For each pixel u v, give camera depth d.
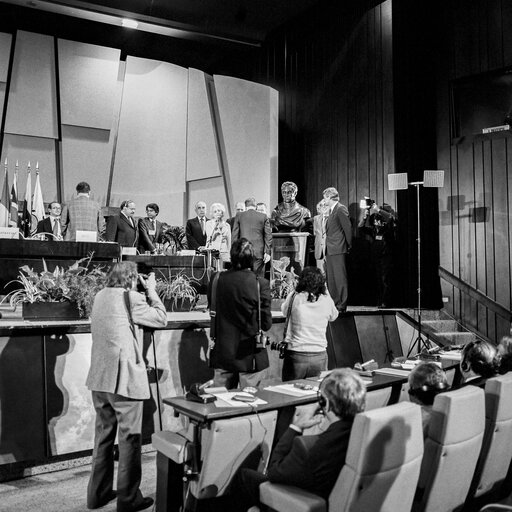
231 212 10.38
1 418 3.89
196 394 2.98
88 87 9.98
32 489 3.70
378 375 3.84
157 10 10.15
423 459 2.62
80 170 9.98
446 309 8.05
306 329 4.09
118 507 3.27
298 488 2.40
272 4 9.84
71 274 5.12
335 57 9.32
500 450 3.06
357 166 8.83
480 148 7.76
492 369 3.40
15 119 9.45
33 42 9.66
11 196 8.58
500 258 7.46
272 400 2.97
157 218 10.59
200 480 2.71
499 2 7.62
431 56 8.46
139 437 3.31
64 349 4.26
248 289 3.77
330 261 6.84
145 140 10.56
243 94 10.50
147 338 4.71
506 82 7.56
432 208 8.29
